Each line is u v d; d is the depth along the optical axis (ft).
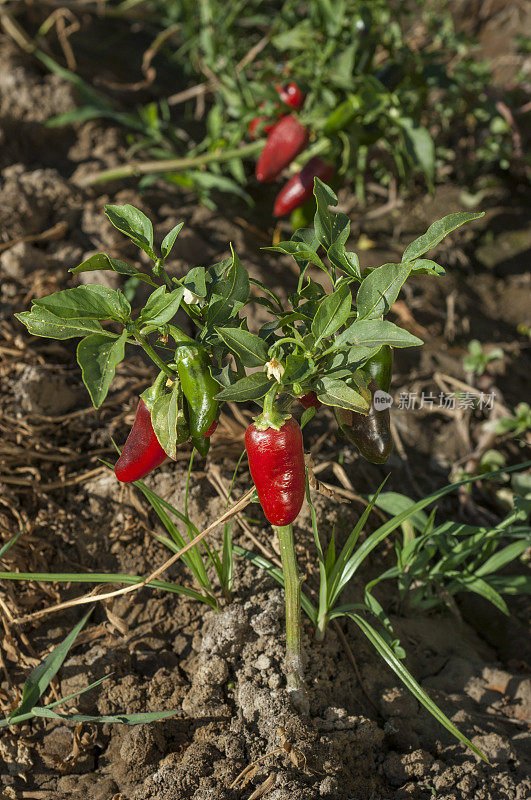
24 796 3.85
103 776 3.88
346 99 5.61
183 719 3.95
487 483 5.04
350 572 4.03
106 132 6.48
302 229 3.62
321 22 5.90
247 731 3.87
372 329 3.37
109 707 3.99
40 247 5.33
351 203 6.83
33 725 3.98
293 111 5.48
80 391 4.75
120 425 4.66
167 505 4.06
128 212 3.51
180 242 5.62
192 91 7.02
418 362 5.51
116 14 7.39
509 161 7.08
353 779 3.83
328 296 3.40
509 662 4.41
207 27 6.48
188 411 3.51
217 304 3.50
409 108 5.92
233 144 5.98
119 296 3.42
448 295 6.07
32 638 4.15
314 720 3.91
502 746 3.94
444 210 6.77
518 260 6.51
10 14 6.91
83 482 4.51
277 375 3.36
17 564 4.25
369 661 4.18
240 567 4.25
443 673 4.26
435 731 4.01
